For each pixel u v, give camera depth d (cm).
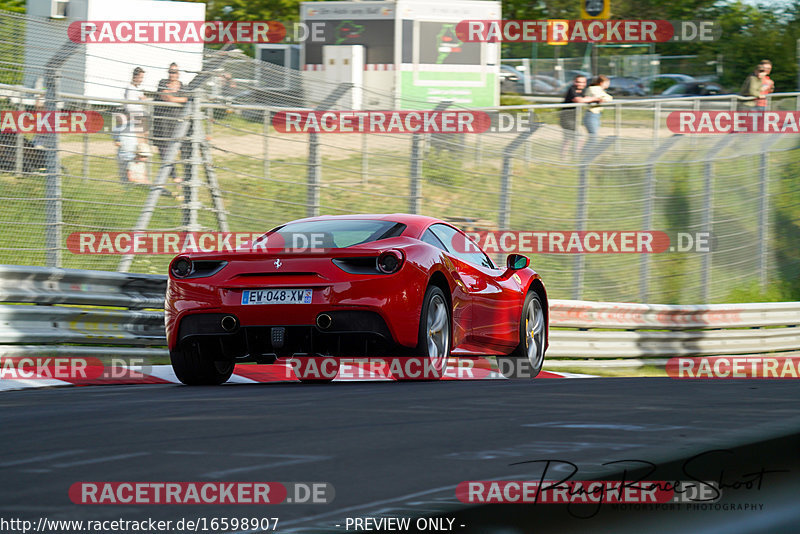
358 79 6894
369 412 1378
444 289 2352
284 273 2155
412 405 1473
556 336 3897
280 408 1452
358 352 2183
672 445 914
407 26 6881
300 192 3691
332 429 1183
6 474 870
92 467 905
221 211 3494
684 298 4938
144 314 3002
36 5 5453
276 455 976
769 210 5534
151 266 3325
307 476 850
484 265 2675
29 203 2994
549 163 4431
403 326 2148
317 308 2128
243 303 2164
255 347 2212
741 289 5238
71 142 3098
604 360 4138
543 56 9256
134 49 3291
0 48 2961
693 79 11038
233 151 3528
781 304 4869
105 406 1551
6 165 2950
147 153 3300
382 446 1034
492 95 7125
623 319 4175
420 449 1009
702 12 13925
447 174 4069
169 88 3369
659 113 4994
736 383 1817
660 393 1597
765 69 5509
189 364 2297
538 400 1518
